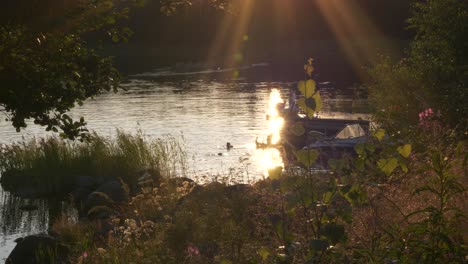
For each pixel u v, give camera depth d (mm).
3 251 18406
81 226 16156
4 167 28125
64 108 11773
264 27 105812
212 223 8219
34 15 11273
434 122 11953
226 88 56656
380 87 24281
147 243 8672
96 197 22172
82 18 11539
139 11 100500
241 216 8258
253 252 6695
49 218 22375
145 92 55031
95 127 39219
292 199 5379
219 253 7066
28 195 25344
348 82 58281
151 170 25391
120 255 9719
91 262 10391
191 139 34906
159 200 14555
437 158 5379
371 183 6766
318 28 106500
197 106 46625
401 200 6875
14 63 11094
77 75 11805
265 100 48594
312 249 5078
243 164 28016
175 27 103062
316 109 5363
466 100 18906
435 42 23438
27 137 36219
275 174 5504
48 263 14602
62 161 27172
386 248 5375
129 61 84750
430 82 21969
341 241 5152
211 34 103875
